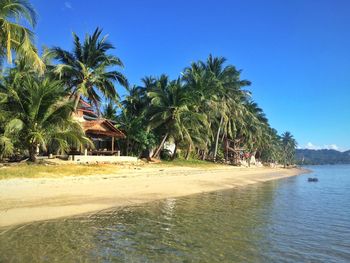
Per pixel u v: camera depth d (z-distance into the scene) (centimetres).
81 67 3553
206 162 5491
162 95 4278
